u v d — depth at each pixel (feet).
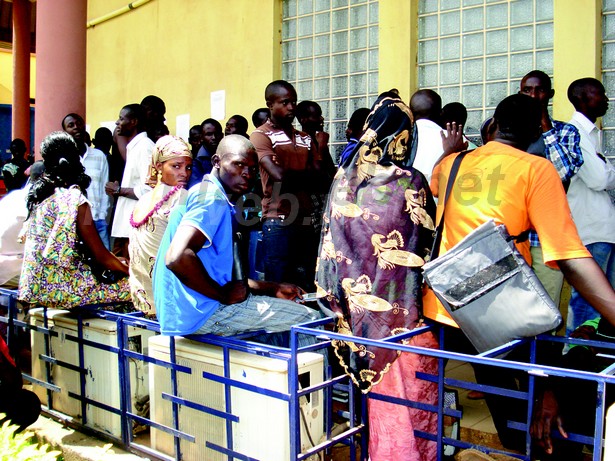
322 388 9.59
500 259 8.77
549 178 9.00
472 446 9.02
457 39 20.16
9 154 51.24
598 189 14.94
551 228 8.84
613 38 17.48
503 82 19.35
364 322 9.42
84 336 12.28
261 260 16.48
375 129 9.77
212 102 26.48
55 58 18.97
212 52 26.40
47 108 19.08
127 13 29.96
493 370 10.07
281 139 16.20
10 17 47.39
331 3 23.13
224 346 9.68
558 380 9.18
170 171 11.46
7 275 15.23
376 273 9.41
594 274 8.56
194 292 9.85
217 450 9.80
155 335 12.17
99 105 31.76
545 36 18.54
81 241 12.42
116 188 18.85
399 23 20.76
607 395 9.02
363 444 10.28
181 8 27.50
